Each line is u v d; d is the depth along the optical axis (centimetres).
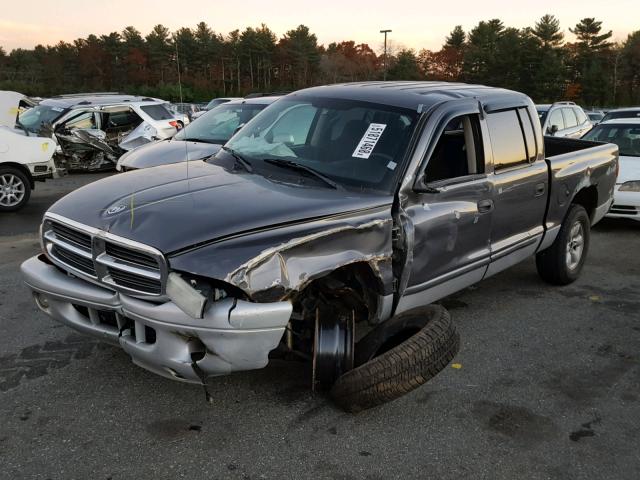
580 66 9794
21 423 339
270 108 491
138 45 8100
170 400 369
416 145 394
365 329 449
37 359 416
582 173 585
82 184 1284
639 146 954
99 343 444
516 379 416
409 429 348
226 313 294
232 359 303
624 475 315
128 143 1387
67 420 344
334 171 396
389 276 367
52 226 358
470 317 530
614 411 378
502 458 325
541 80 8919
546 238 553
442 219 405
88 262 335
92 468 303
